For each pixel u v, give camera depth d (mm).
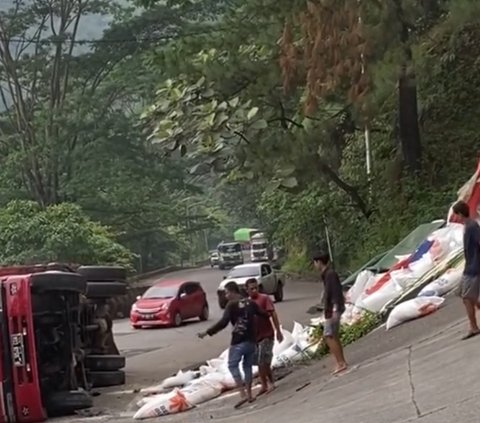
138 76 49750
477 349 10969
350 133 27047
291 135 22328
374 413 9453
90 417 15125
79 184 51094
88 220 43938
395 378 11102
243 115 20766
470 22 20219
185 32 32875
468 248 11617
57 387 15773
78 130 51219
